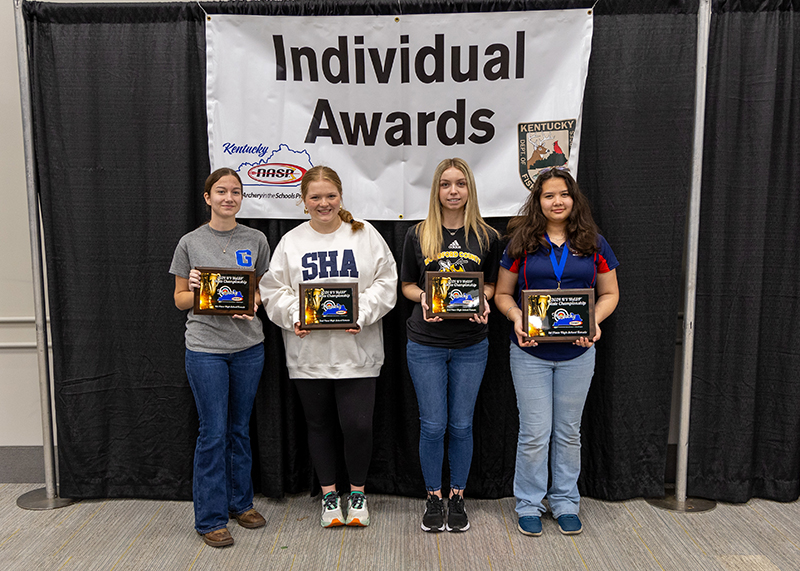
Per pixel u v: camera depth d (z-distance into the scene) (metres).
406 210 2.54
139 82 2.49
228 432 2.39
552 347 2.24
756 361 2.53
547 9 2.40
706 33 2.33
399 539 2.29
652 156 2.47
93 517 2.49
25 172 2.71
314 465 2.41
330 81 2.47
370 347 2.33
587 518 2.45
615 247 2.51
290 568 2.11
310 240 2.31
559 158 2.47
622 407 2.55
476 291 2.16
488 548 2.22
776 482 2.60
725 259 2.51
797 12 2.39
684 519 2.44
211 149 2.51
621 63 2.44
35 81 2.47
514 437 2.63
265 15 2.43
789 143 2.47
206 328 2.24
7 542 2.29
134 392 2.61
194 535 2.34
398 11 2.42
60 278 2.57
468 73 2.44
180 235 2.54
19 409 2.86
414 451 2.63
